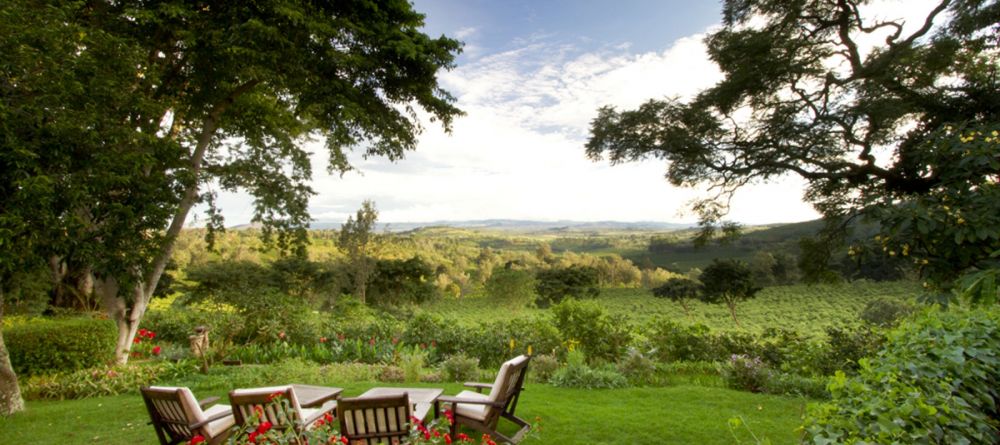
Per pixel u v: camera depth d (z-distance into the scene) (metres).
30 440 5.06
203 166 12.79
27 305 12.63
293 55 10.45
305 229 13.94
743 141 15.01
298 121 14.22
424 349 11.54
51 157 5.45
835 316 27.80
